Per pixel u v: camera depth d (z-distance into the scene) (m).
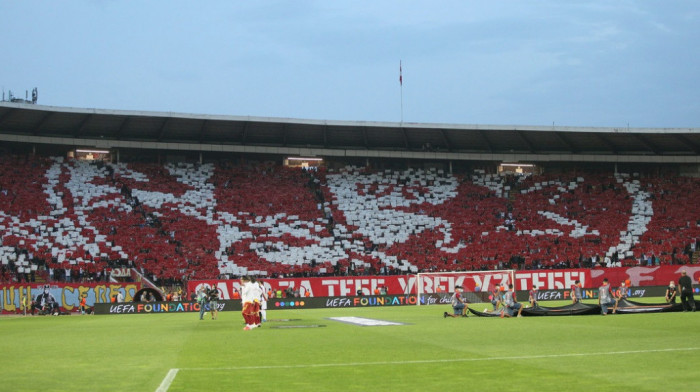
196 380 13.52
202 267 63.28
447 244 69.50
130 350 20.17
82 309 54.97
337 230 70.19
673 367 14.20
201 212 69.62
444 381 12.95
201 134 73.81
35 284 55.22
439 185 78.44
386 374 14.00
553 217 73.69
